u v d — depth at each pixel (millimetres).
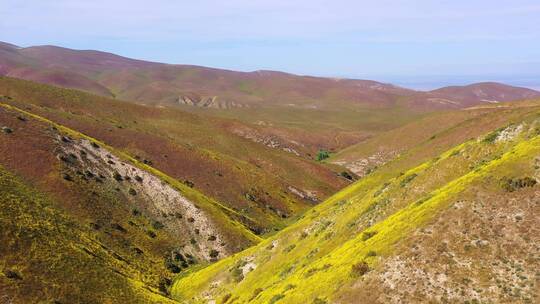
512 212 31422
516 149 38156
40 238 48875
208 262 74500
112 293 47469
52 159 74438
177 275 68438
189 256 74375
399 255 32094
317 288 35562
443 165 48875
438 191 40312
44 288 41938
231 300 52969
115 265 57031
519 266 28062
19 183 63219
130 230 71062
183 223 80250
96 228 65625
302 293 36656
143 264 65188
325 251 48156
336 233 50906
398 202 47406
